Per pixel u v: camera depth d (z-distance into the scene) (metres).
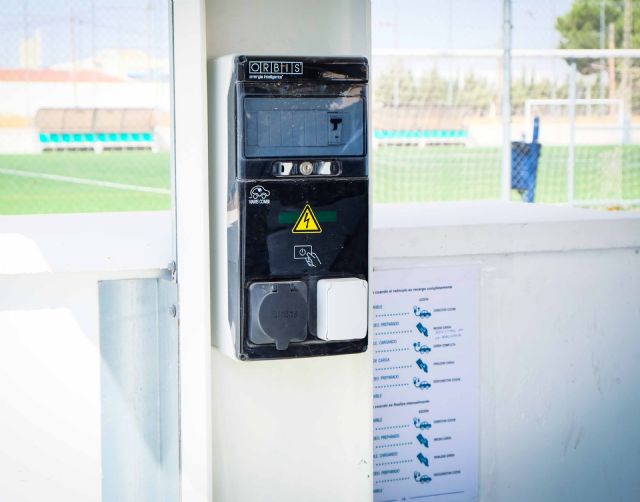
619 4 18.88
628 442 2.64
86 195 16.12
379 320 2.36
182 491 2.00
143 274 2.03
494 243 2.42
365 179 1.86
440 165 17.31
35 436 2.00
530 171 11.45
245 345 1.82
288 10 2.01
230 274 1.86
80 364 2.01
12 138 16.11
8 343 1.96
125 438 2.05
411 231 2.34
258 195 1.79
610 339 2.58
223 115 1.86
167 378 2.03
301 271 1.83
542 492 2.56
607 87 16.92
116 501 2.06
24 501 2.00
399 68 17.16
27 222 2.40
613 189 15.13
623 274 2.57
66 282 1.98
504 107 9.20
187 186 1.94
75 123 16.17
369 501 2.15
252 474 2.07
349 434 2.12
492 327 2.46
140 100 16.30
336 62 1.82
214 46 1.97
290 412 2.08
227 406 2.04
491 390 2.48
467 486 2.48
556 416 2.55
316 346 1.86
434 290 2.40
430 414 2.42
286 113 1.80
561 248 2.48
